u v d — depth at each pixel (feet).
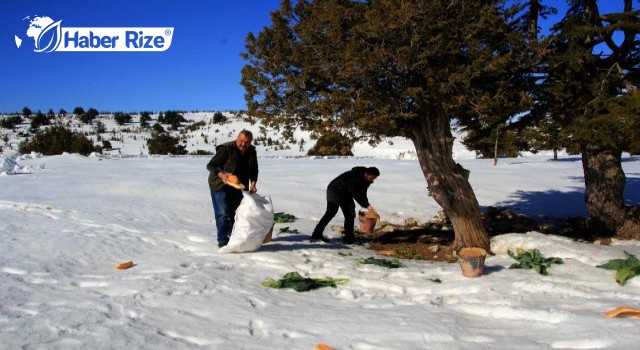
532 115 25.25
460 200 23.32
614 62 23.91
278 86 20.44
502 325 11.91
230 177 20.48
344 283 16.56
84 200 33.47
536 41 19.94
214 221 29.35
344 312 13.08
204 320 12.34
